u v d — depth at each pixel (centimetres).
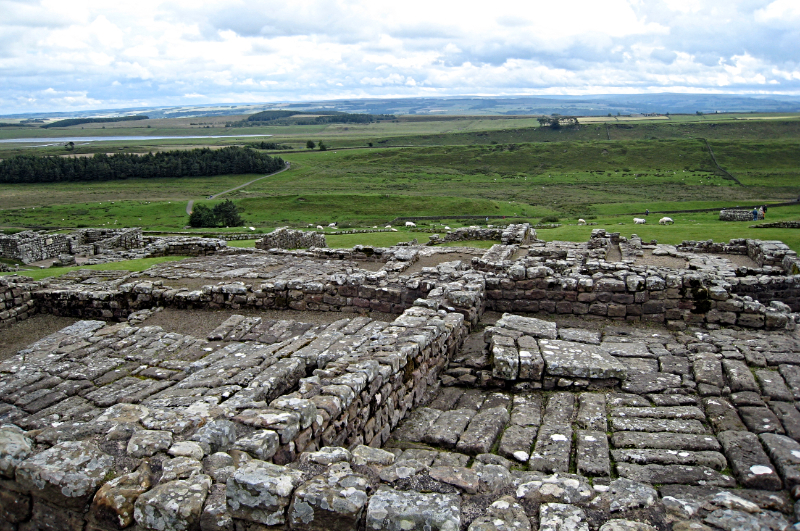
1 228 9106
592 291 1809
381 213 11750
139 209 11638
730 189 13800
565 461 891
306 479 700
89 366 1275
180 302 2139
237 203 12656
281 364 1161
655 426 1006
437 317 1515
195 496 676
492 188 15388
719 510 655
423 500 650
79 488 701
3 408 1072
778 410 1027
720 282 1908
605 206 11481
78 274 2688
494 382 1312
